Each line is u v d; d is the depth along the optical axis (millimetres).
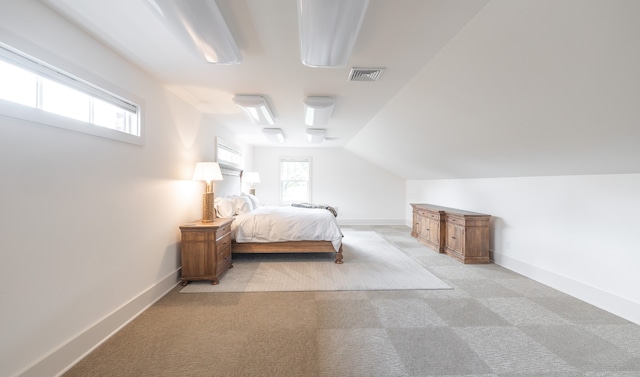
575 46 1396
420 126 3426
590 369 1550
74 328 1624
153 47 1919
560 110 1852
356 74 2389
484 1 1422
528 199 3145
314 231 3711
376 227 6789
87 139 1729
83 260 1696
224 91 2822
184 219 3096
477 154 3258
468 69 1999
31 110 1362
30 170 1380
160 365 1579
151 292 2410
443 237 4258
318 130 4727
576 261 2566
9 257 1290
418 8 1483
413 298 2539
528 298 2527
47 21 1462
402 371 1537
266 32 1724
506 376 1496
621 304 2172
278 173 7090
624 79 1400
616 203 2230
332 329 1979
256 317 2158
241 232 3680
